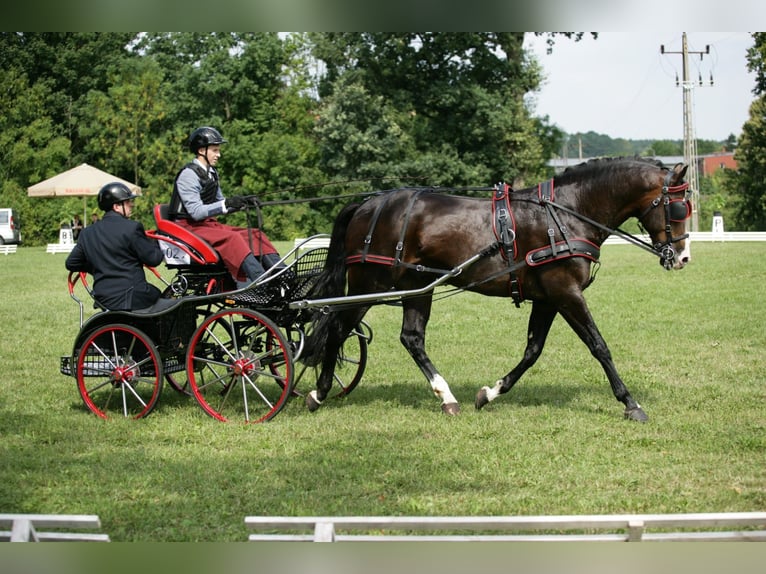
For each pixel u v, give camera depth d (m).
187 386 9.16
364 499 5.71
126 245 7.93
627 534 4.41
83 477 6.20
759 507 5.49
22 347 11.95
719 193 59.38
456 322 13.80
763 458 6.50
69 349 11.82
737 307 14.61
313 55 44.84
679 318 13.66
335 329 8.05
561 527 4.11
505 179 42.06
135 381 8.07
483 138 41.91
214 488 5.95
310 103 50.19
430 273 7.84
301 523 4.09
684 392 8.69
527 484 6.00
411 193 7.91
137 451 6.88
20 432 7.52
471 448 6.85
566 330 12.77
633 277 19.55
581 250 7.54
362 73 42.09
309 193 45.22
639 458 6.52
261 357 7.85
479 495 5.77
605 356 7.64
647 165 7.64
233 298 7.87
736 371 9.70
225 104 48.59
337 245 8.12
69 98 51.12
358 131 41.84
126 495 5.86
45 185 33.12
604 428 7.36
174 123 47.62
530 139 42.22
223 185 47.03
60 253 34.69
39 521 4.14
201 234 7.92
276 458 6.65
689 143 44.84
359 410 8.18
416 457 6.62
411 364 10.59
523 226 7.62
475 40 40.31
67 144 47.50
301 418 7.92
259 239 8.04
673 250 7.60
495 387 8.12
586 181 7.68
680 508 5.50
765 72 50.56
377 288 7.98
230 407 8.44
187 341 8.27
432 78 42.84
